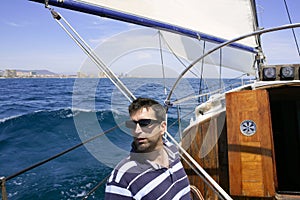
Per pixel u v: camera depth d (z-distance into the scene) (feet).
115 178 4.22
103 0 9.26
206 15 13.79
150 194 4.25
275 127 14.07
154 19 10.83
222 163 9.80
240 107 9.22
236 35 15.38
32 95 87.66
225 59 16.72
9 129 45.34
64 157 31.07
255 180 8.73
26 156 34.09
